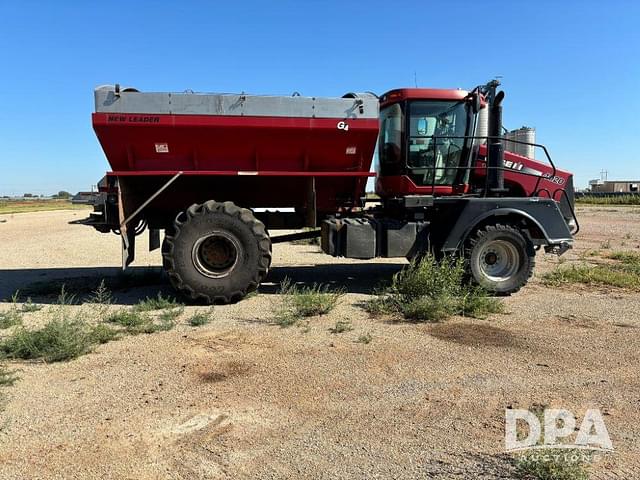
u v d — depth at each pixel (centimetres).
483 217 800
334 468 320
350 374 472
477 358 515
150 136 739
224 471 317
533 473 309
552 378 463
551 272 1014
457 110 859
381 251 817
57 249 1504
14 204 6881
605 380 459
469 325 634
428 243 825
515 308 725
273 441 354
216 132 745
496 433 363
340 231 810
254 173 773
